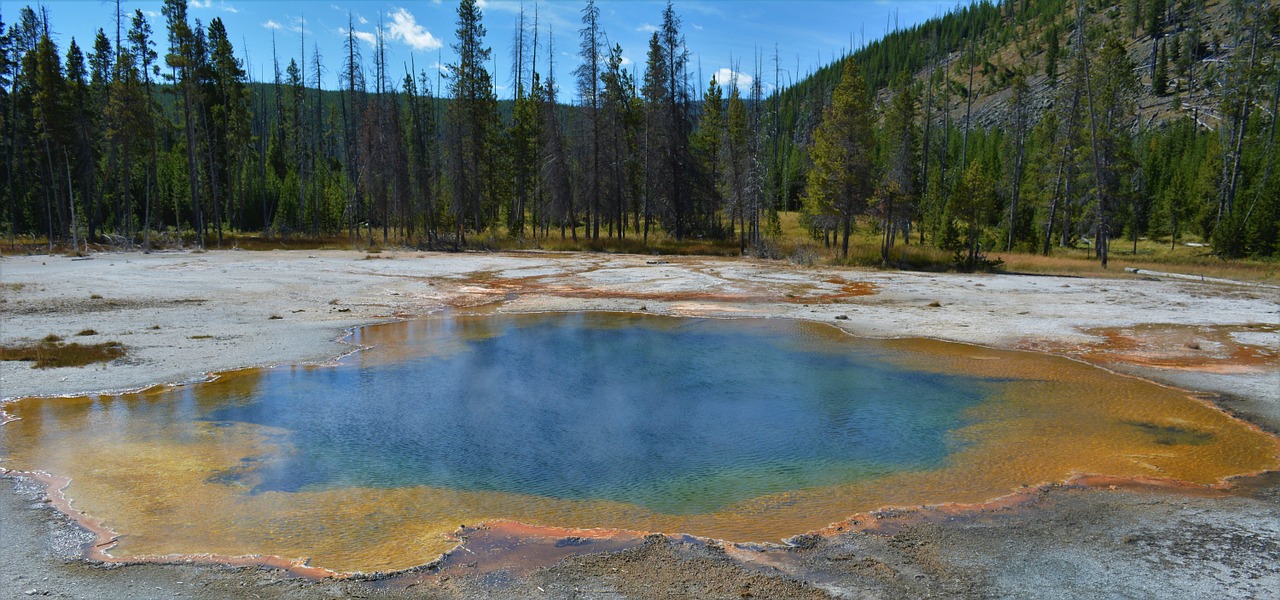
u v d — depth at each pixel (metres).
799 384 12.95
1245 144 54.78
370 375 13.31
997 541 6.34
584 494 7.64
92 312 18.31
